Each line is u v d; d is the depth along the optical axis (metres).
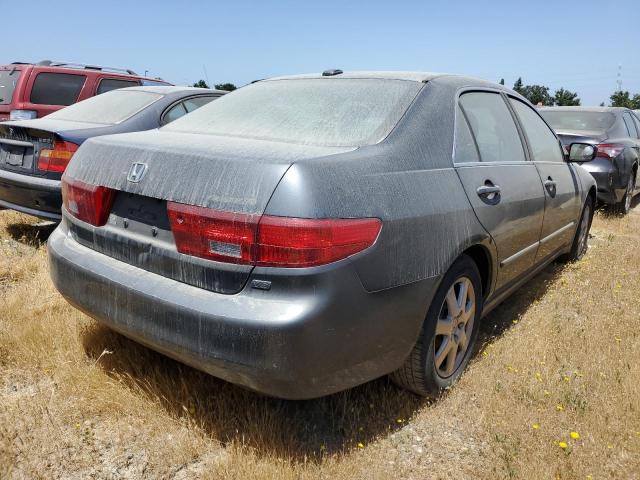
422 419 2.64
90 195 2.58
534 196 3.48
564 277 4.70
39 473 2.15
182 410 2.54
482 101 3.32
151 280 2.28
